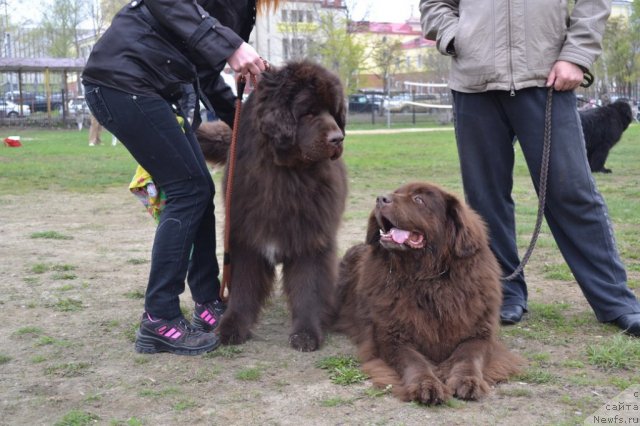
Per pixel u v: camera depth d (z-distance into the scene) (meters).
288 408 3.09
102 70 3.64
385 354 3.58
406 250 3.55
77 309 4.75
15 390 3.34
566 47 4.06
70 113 42.84
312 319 4.11
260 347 4.02
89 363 3.72
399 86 59.91
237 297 4.19
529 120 4.21
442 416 2.98
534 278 5.58
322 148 3.74
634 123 37.47
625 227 7.68
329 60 38.88
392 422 2.92
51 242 7.14
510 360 3.56
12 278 5.61
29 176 13.31
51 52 60.12
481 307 3.60
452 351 3.62
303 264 4.16
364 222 8.12
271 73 3.85
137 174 4.11
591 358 3.61
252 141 3.98
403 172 13.69
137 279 5.61
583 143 4.22
